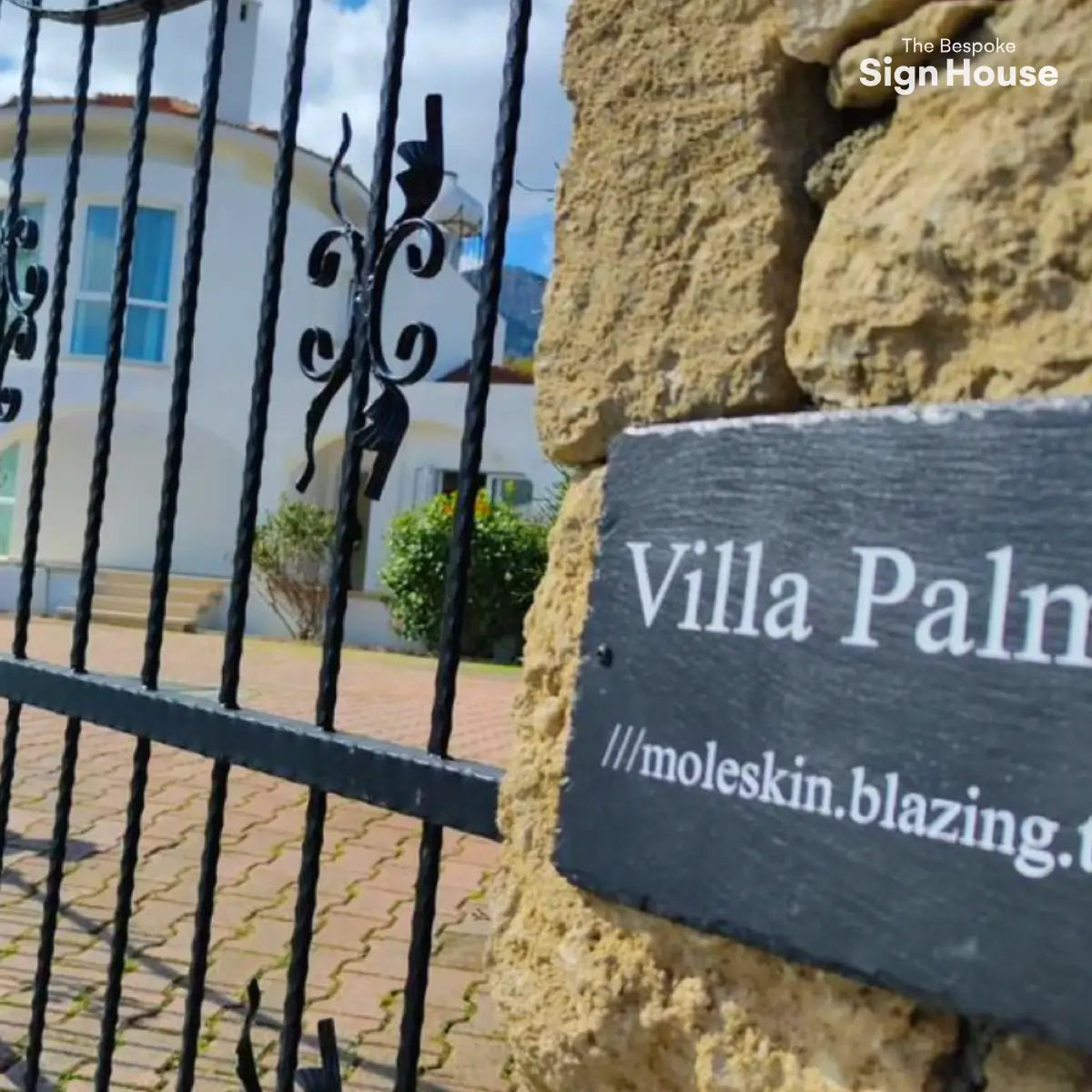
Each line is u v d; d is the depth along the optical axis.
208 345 15.73
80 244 15.41
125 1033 2.93
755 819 1.07
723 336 1.22
